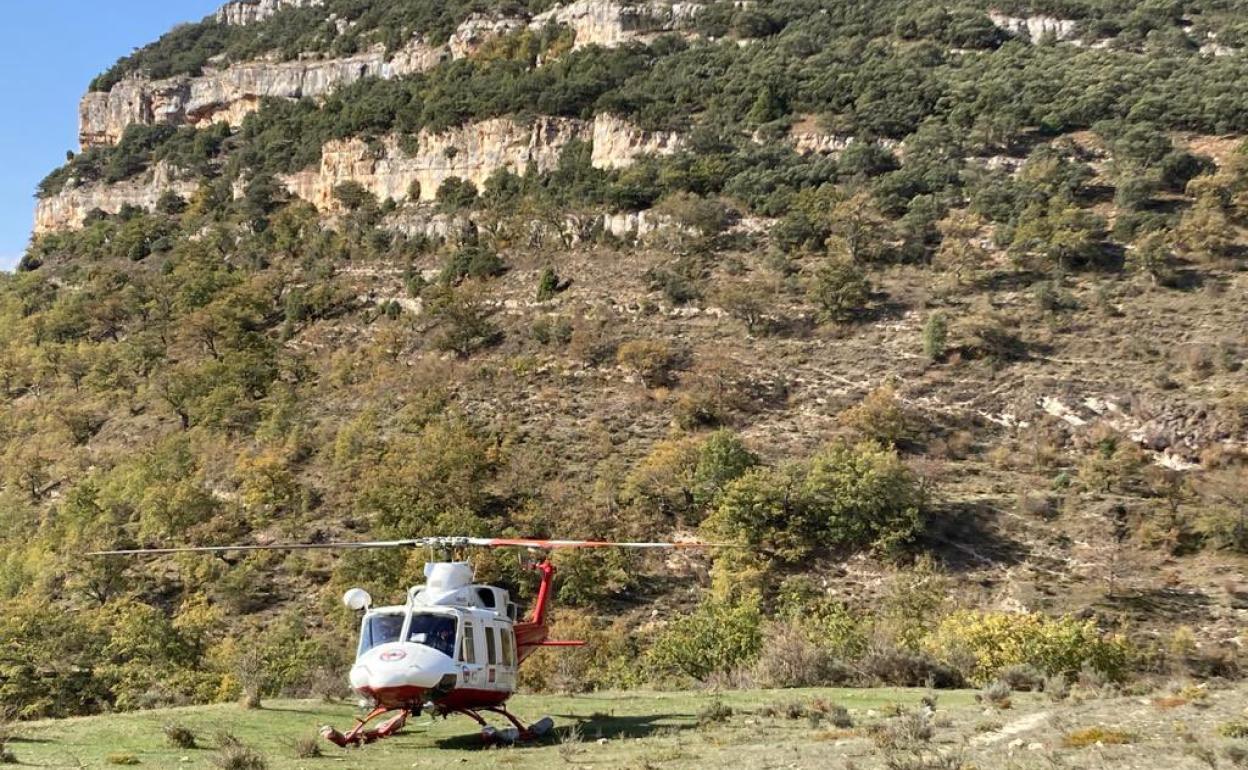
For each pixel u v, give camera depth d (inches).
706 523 2881.4
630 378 3917.3
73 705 1774.1
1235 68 5418.3
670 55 6722.4
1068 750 646.5
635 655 2209.6
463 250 5187.0
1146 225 4256.9
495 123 6181.1
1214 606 2476.6
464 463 3102.9
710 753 708.7
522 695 1170.6
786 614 2165.4
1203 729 689.0
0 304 5807.1
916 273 4372.5
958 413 3491.6
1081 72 5639.8
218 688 1624.0
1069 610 2455.7
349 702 1041.5
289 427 3666.3
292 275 5457.7
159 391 4237.2
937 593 2422.5
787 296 4315.9
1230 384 3351.4
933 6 6879.9
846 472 2913.4
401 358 4416.8
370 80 7637.8
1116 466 3080.7
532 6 7755.9
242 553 2871.6
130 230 6338.6
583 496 3061.0
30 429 4249.5
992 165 5064.0
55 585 2797.7
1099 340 3720.5
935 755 613.3
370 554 2608.3
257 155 6983.3
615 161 5826.8
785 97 5979.3
